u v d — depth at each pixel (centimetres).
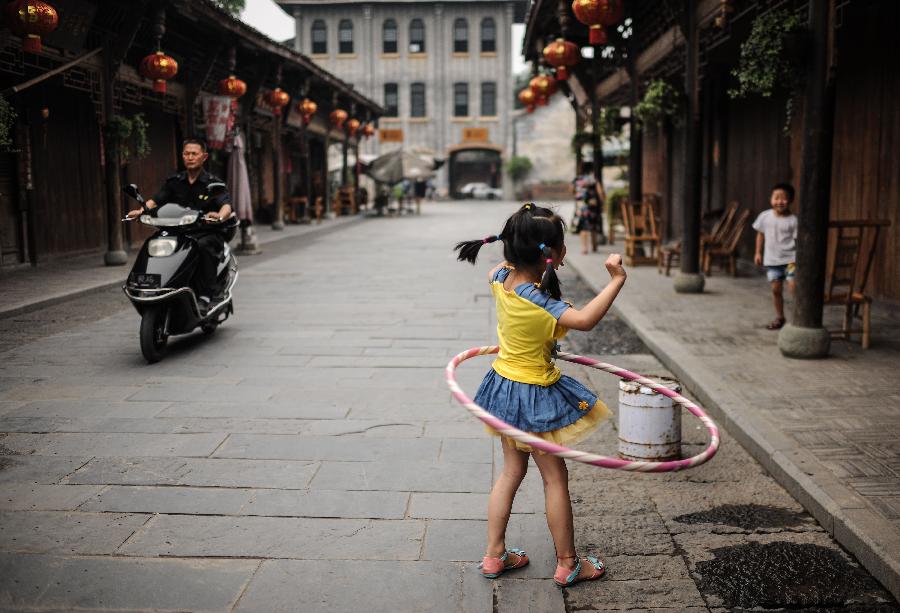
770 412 517
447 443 487
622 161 2386
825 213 654
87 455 463
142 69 1290
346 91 2938
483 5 5009
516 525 378
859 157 968
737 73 712
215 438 494
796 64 639
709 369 631
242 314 934
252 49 1905
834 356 668
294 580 325
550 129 5231
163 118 1816
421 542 359
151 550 349
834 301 693
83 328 844
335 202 3275
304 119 2469
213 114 1595
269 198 2823
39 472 437
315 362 693
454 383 314
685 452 480
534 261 315
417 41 5053
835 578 330
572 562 325
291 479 429
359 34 5019
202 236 746
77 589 317
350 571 333
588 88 1958
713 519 387
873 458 432
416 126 5125
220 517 383
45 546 352
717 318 862
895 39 876
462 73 5075
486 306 988
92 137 1544
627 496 416
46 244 1383
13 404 563
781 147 1175
